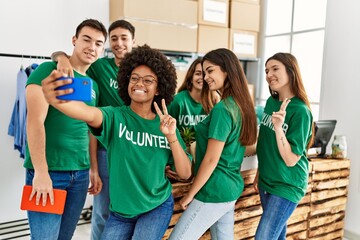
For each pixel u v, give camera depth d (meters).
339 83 3.37
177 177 1.83
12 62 3.31
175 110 2.33
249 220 2.40
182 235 1.75
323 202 2.95
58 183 1.60
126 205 1.42
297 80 1.95
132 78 1.43
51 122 1.54
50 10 3.46
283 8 4.43
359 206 3.18
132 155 1.40
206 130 1.78
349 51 3.27
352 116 3.25
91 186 2.08
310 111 1.91
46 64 1.49
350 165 3.26
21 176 3.48
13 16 3.27
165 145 1.46
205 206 1.72
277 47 4.55
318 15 3.98
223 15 4.16
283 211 1.91
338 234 3.14
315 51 4.03
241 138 1.75
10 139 3.38
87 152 1.74
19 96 3.02
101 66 2.13
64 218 1.72
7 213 3.43
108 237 1.49
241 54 4.39
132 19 3.48
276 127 1.76
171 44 3.76
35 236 1.51
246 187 2.35
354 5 3.21
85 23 1.68
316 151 3.30
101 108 1.40
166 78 1.48
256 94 4.78
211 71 1.74
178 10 3.78
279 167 1.91
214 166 1.67
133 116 1.45
